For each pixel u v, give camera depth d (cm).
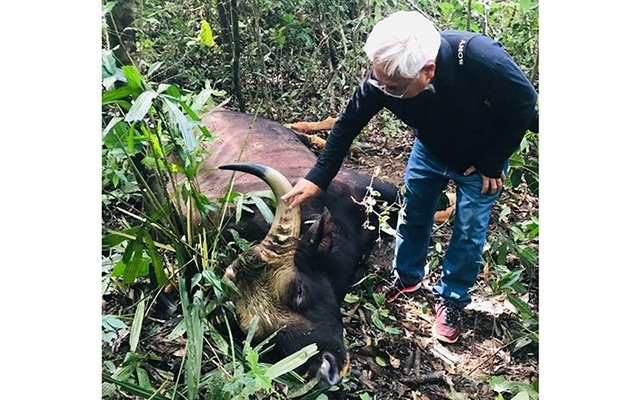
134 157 183
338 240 194
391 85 158
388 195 212
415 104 171
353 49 232
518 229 203
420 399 181
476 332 200
